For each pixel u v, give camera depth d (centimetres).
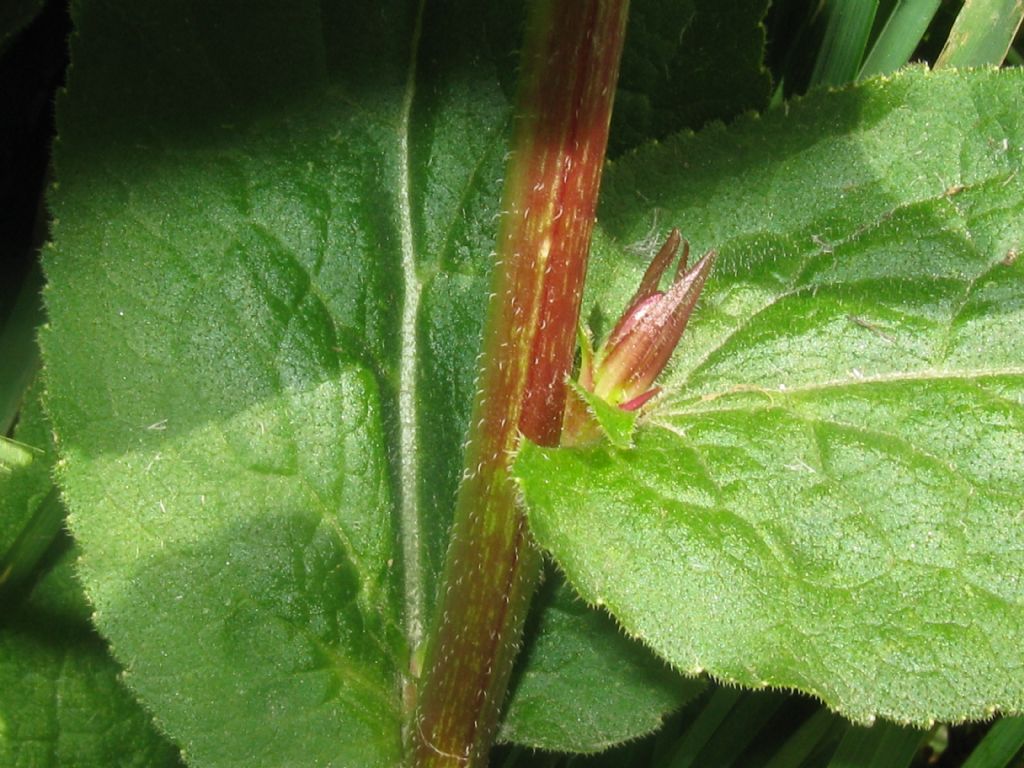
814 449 14
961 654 13
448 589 13
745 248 15
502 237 12
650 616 12
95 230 14
